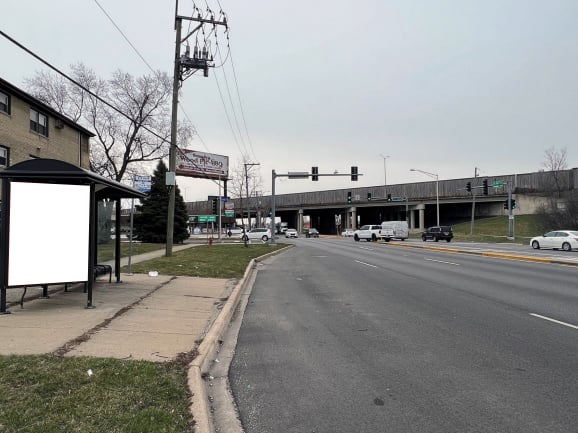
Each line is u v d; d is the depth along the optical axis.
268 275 18.34
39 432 3.84
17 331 7.21
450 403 4.94
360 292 13.12
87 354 6.05
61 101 42.94
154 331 7.62
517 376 5.75
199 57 24.22
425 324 8.77
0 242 8.73
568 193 60.06
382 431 4.32
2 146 24.88
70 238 8.91
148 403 4.57
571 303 10.90
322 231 132.62
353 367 6.24
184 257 22.73
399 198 87.94
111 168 48.34
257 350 7.20
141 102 46.12
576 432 4.24
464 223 87.25
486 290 13.11
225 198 70.12
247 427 4.46
